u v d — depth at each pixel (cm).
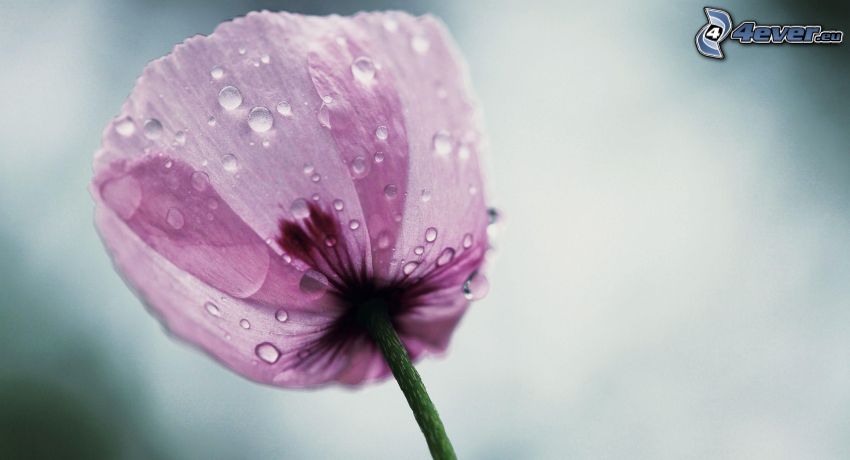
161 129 29
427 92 31
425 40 31
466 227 31
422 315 32
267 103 30
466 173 31
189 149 30
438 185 31
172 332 29
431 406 30
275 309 30
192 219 30
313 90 30
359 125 30
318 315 31
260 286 30
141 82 30
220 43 30
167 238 29
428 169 31
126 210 29
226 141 30
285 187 30
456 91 32
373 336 31
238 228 30
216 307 30
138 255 29
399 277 31
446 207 31
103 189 29
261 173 30
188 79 30
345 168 30
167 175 29
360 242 31
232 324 30
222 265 30
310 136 30
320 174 30
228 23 30
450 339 33
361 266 31
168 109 30
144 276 29
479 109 32
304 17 31
